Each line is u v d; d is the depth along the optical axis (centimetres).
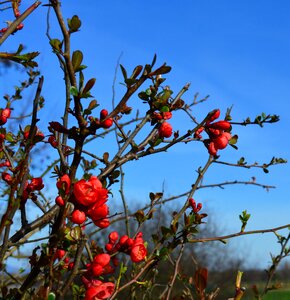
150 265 229
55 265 172
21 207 196
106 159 229
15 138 241
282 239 332
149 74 182
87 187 163
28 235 262
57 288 159
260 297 333
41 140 194
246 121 285
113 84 292
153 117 225
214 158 263
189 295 276
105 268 176
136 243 200
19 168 183
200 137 239
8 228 170
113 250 201
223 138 233
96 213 164
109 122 174
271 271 333
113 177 212
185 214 231
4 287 178
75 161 171
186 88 237
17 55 219
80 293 220
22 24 243
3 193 361
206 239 248
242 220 264
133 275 262
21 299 168
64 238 160
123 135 239
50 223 197
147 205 317
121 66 183
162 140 225
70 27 170
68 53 168
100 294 168
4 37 212
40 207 215
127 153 220
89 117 186
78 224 162
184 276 287
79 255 159
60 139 209
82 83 169
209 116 229
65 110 211
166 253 225
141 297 281
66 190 162
